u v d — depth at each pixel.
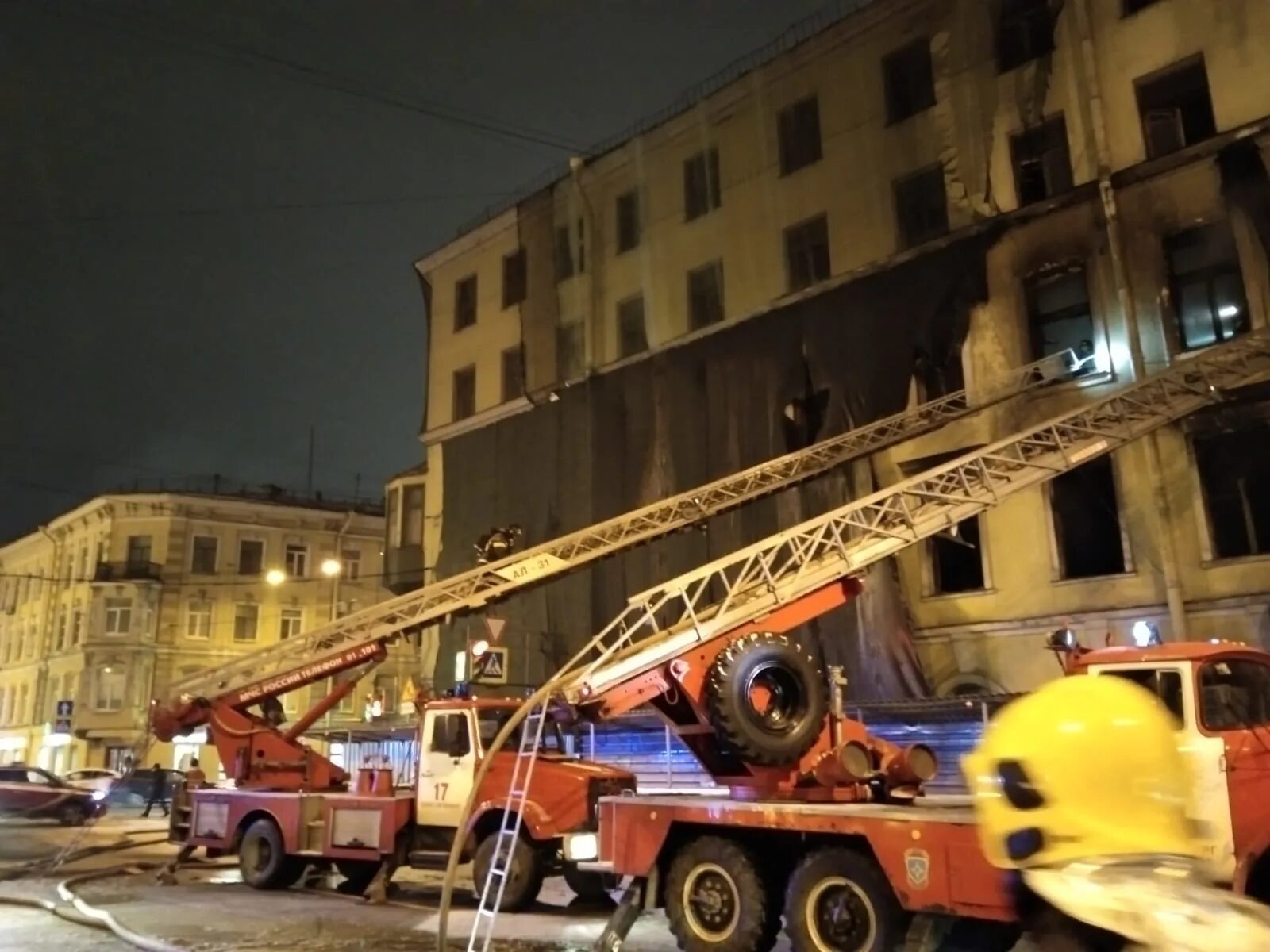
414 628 14.73
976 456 11.31
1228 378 12.30
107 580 44.62
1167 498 16.47
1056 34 19.12
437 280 33.25
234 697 14.55
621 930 8.71
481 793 11.84
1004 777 2.20
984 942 7.01
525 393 28.62
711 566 10.22
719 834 8.42
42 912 11.43
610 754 19.14
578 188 28.59
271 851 13.34
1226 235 16.56
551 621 26.33
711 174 25.20
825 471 16.25
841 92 22.66
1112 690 2.21
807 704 9.09
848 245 21.81
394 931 10.00
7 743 49.81
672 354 24.97
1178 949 1.81
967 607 18.45
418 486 32.91
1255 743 6.94
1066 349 18.22
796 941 7.63
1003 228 19.23
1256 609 15.37
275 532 47.81
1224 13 17.08
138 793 31.95
